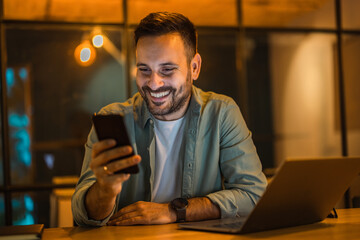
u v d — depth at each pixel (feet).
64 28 14.26
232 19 23.38
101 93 49.96
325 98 34.81
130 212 4.71
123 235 3.85
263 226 3.79
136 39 5.24
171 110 5.32
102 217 4.51
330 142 34.71
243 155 5.56
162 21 5.08
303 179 3.74
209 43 49.16
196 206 4.83
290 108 38.27
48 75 47.39
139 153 5.57
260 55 41.34
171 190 5.62
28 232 3.69
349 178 4.30
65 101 49.34
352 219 4.54
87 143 5.39
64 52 47.52
